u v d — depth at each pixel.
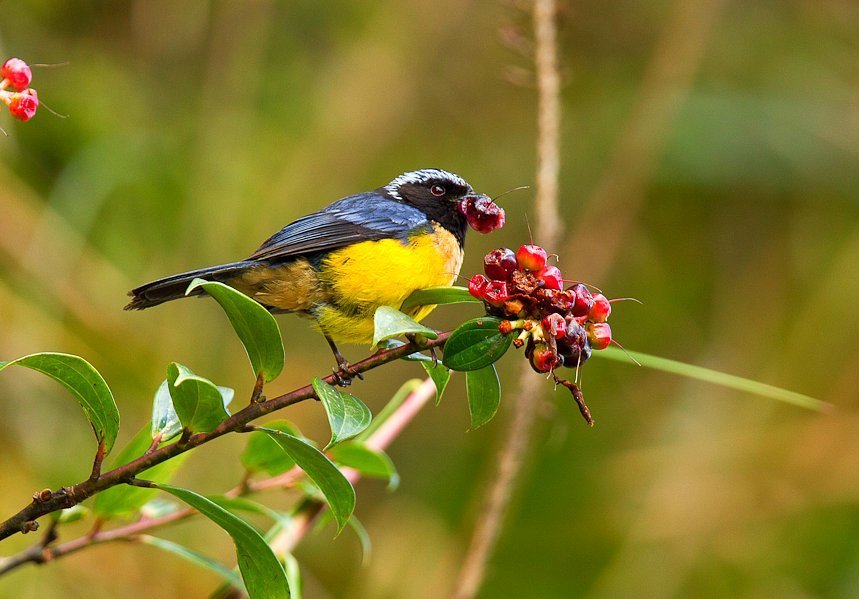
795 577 12.12
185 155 12.47
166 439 4.22
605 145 14.47
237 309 3.96
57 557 4.91
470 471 12.97
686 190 14.81
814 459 12.95
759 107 14.05
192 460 10.72
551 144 7.12
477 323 4.01
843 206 14.30
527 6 7.60
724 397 13.63
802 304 14.12
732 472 12.88
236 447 10.99
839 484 12.72
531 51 7.66
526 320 4.01
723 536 12.47
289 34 14.01
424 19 14.42
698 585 12.17
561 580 12.23
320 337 13.52
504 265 4.03
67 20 12.53
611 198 13.08
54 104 11.80
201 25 12.93
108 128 11.95
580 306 4.00
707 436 13.24
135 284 11.52
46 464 9.83
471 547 6.63
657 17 14.88
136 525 5.06
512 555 12.32
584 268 12.87
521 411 6.77
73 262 10.84
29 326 10.39
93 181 11.26
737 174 13.82
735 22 14.98
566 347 3.99
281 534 5.46
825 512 12.52
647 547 12.37
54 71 12.10
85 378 3.88
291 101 13.78
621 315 14.40
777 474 12.85
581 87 14.86
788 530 12.45
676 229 14.88
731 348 14.07
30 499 9.57
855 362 13.55
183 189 12.27
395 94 14.22
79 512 4.95
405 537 12.37
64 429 10.12
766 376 13.80
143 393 11.02
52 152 11.65
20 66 3.81
